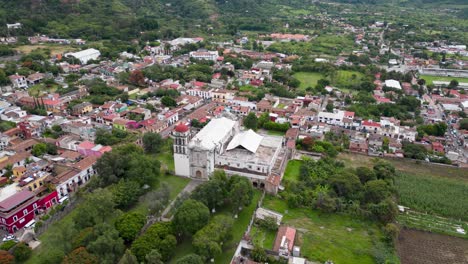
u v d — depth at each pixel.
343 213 139.12
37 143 174.12
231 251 117.31
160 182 156.25
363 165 179.50
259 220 131.88
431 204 147.38
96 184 142.38
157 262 98.88
